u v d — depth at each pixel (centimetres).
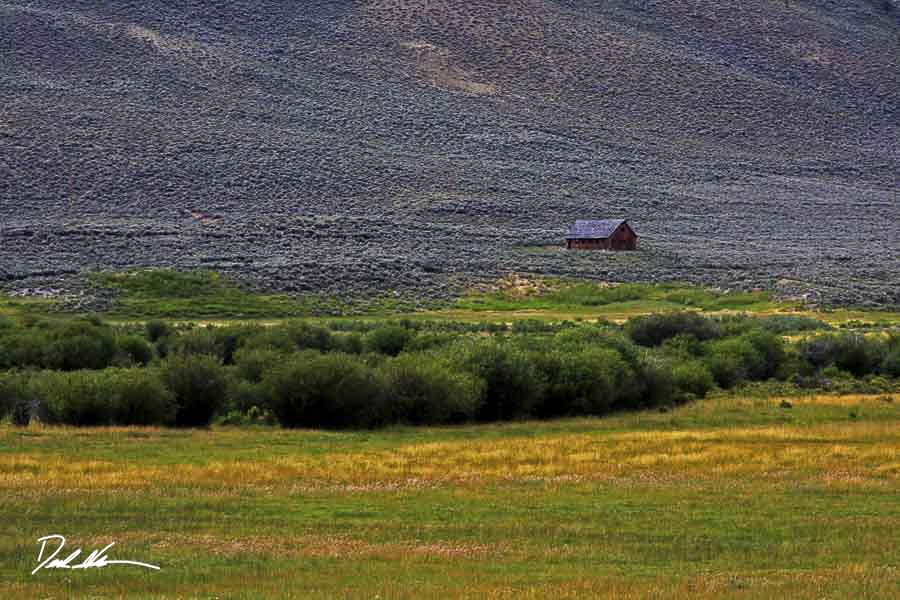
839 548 10112
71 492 12331
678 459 14575
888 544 10256
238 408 19250
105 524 10869
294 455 15000
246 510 11531
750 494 12444
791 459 14612
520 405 19438
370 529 10738
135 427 17875
